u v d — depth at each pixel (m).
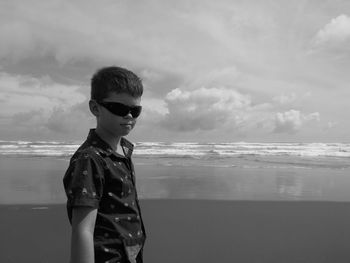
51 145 34.66
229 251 5.51
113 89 1.90
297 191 11.60
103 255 1.79
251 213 8.12
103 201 1.83
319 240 6.09
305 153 32.59
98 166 1.81
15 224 6.92
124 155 2.04
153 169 17.56
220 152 32.62
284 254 5.41
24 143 35.75
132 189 1.98
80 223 1.69
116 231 1.84
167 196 10.28
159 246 5.71
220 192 11.17
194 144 42.28
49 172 15.87
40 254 5.34
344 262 5.08
